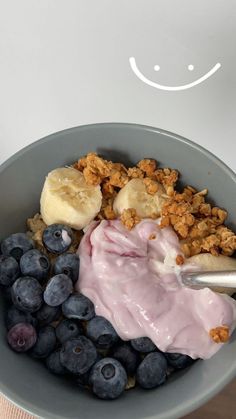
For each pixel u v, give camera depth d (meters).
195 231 0.23
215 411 0.25
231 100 0.29
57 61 0.29
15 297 0.22
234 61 0.27
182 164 0.24
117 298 0.22
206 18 0.25
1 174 0.24
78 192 0.24
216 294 0.22
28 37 0.28
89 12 0.26
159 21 0.26
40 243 0.24
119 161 0.25
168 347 0.21
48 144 0.24
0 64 0.29
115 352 0.22
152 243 0.23
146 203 0.24
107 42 0.27
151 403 0.21
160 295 0.22
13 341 0.21
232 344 0.21
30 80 0.30
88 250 0.23
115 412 0.20
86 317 0.22
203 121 0.30
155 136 0.24
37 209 0.25
